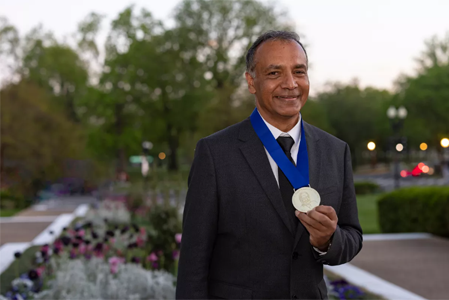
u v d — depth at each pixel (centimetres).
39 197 2636
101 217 1277
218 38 3825
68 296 462
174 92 3844
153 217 612
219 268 180
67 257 610
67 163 3131
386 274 725
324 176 185
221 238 181
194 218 178
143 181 1372
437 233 1055
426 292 622
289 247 175
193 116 3838
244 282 175
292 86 179
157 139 4166
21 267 755
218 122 2542
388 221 1188
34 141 2631
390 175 4734
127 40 3759
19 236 1190
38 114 2775
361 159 6675
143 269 541
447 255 857
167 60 3728
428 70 4309
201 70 3809
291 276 173
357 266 784
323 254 169
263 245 175
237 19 3756
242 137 185
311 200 170
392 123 2242
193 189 181
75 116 4738
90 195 3020
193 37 3762
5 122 2533
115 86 3803
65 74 4597
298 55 182
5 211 1952
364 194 2739
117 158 4100
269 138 184
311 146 189
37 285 525
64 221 1473
